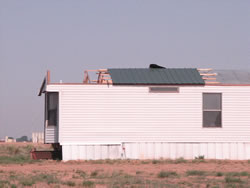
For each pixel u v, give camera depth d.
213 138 67.12
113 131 66.25
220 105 67.56
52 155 69.69
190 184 44.09
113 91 66.44
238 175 51.25
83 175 50.03
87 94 66.19
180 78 67.88
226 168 58.22
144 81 66.75
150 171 54.81
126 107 66.56
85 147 65.75
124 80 66.62
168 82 66.81
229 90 67.62
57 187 41.50
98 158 65.88
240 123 67.44
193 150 66.88
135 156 66.25
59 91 65.81
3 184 42.00
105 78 67.94
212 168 58.16
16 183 43.81
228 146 67.12
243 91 67.62
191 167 59.00
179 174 51.72
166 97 67.06
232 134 67.31
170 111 67.00
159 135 66.62
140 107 66.69
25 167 59.72
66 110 65.88
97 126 66.12
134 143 66.31
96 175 50.31
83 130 65.94
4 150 82.94
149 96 66.88
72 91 66.06
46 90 65.56
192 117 67.12
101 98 66.31
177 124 66.94
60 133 65.62
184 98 67.25
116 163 62.75
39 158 69.44
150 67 70.44
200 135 66.94
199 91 67.38
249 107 67.62
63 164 62.59
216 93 67.62
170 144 66.69
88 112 66.06
